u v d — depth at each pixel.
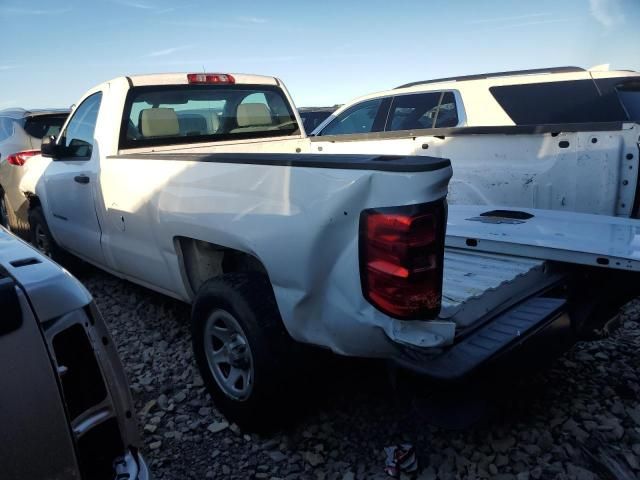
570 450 2.53
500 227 3.39
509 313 2.50
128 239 3.71
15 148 7.18
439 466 2.49
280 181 2.38
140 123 3.97
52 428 1.47
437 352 2.10
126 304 4.70
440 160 2.04
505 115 5.21
